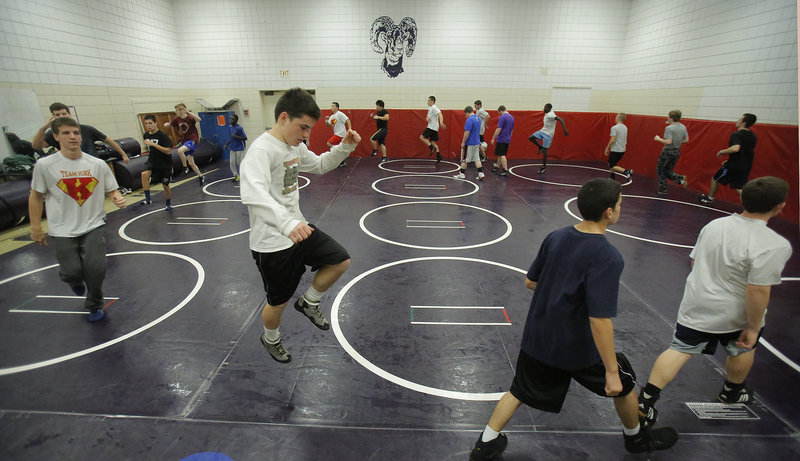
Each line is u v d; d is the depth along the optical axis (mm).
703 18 9133
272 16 12000
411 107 12906
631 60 11984
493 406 2521
